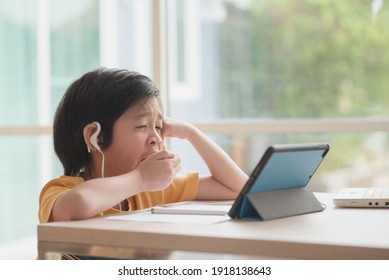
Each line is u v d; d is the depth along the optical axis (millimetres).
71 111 1954
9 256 3188
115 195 1599
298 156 1507
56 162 3877
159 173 1712
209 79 3607
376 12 3359
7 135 3873
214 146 2273
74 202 1507
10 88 3932
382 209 1676
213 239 1245
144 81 1921
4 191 3990
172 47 3656
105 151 1892
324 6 3438
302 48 3469
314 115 3453
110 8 3734
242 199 1462
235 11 3561
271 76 3510
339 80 3414
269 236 1229
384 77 3352
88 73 1988
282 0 3492
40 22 3885
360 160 3375
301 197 1606
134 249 1325
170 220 1468
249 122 3502
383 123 3322
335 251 1144
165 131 2223
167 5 3646
